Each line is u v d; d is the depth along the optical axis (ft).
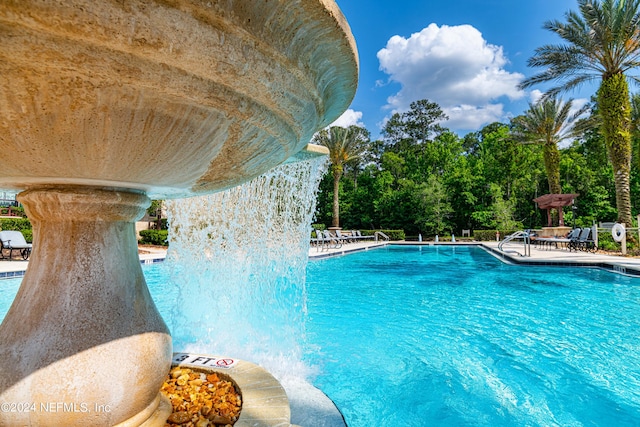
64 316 4.33
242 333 12.11
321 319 15.12
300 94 3.73
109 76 2.48
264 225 13.14
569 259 33.19
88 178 3.79
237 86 3.07
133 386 4.49
